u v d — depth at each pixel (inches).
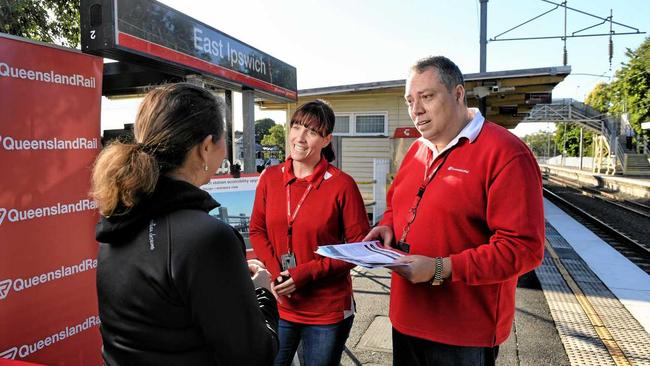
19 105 79.4
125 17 99.6
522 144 67.1
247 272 45.6
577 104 1493.6
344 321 92.0
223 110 52.3
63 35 293.4
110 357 45.0
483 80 378.6
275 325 54.4
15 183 79.2
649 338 161.9
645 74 1226.0
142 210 44.1
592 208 641.6
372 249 72.7
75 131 90.7
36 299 83.8
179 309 42.3
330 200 90.2
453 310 70.1
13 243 79.3
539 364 142.0
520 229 62.2
